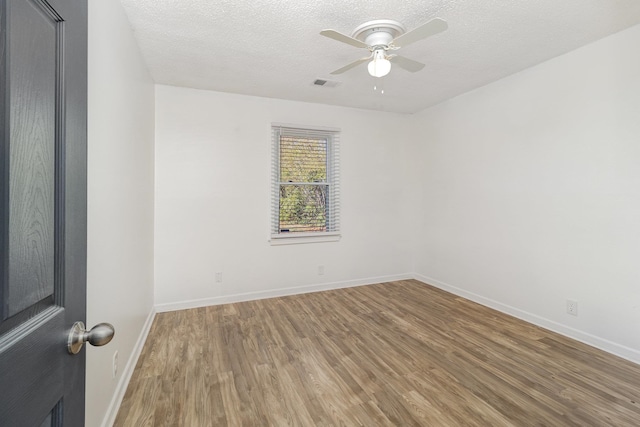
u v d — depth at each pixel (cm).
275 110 381
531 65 291
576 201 260
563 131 269
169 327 291
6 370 48
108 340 72
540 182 287
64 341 66
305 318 312
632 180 226
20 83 52
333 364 225
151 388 196
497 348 248
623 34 230
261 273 376
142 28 224
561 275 272
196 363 227
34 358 55
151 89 312
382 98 383
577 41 246
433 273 421
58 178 65
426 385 200
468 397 188
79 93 73
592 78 248
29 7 54
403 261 450
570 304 266
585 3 198
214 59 275
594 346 249
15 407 50
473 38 242
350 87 345
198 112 347
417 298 372
